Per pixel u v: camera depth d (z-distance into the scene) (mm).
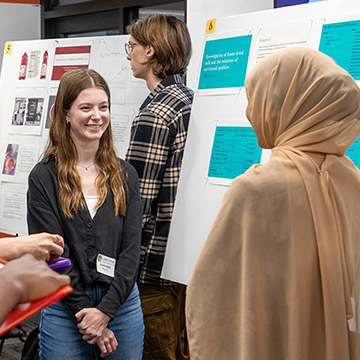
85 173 2182
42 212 2078
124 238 2178
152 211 2607
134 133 2590
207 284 1318
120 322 2129
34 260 574
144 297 2604
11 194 3756
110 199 2156
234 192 1287
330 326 1227
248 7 3225
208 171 2416
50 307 2076
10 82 3881
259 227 1247
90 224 2094
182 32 2709
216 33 2482
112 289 2068
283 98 1298
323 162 1300
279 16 2250
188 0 3266
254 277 1246
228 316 1304
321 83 1250
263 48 2270
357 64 1960
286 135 1309
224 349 1309
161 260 2590
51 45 3727
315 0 2854
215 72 2453
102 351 2047
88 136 2135
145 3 4168
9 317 523
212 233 1317
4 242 1171
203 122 2467
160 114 2555
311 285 1251
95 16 4590
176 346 2699
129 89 3350
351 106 1256
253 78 1369
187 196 2479
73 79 2174
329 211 1257
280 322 1251
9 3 4551
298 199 1243
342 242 1274
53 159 2166
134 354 2176
